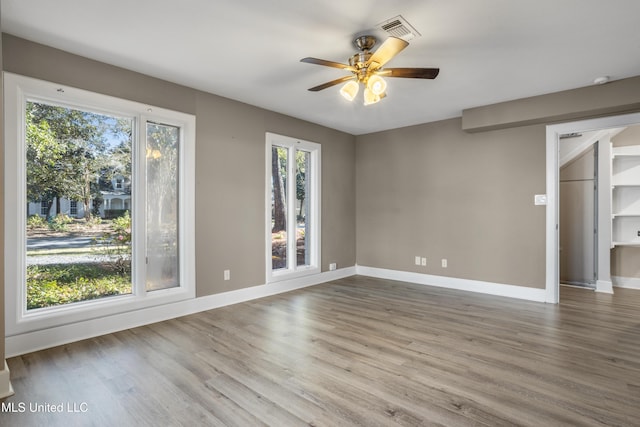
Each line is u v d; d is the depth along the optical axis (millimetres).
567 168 5352
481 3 2211
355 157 6051
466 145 4855
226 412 1952
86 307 3041
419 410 1965
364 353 2738
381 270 5758
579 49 2854
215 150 3982
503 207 4555
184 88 3701
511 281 4500
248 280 4336
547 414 1925
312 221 5332
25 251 2773
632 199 5086
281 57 3031
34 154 2861
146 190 3492
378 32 2592
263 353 2740
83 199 3135
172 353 2732
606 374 2385
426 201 5242
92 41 2742
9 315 2641
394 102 4242
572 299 4375
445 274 5059
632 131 4918
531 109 4027
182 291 3680
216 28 2545
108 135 3277
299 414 1930
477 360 2609
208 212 3918
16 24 2484
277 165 4879
